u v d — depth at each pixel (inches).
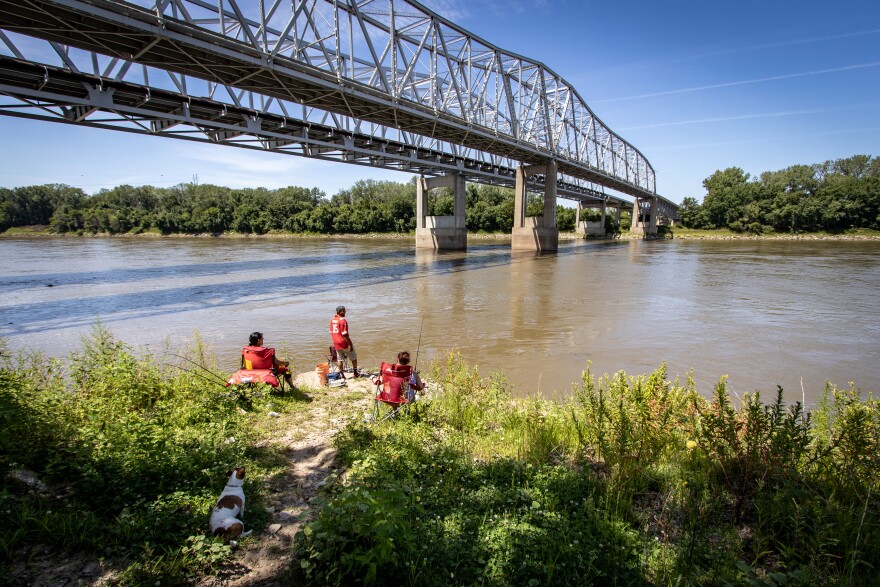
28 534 126.2
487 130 1659.7
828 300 789.2
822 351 468.4
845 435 164.9
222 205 4451.3
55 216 4648.1
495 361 435.5
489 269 1341.0
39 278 1095.0
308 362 434.6
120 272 1232.8
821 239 3730.3
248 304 749.9
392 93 1157.1
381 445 204.4
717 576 119.5
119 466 161.8
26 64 737.0
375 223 3843.5
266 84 991.6
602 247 2679.6
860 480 153.4
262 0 809.5
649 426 192.5
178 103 976.9
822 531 129.7
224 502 142.9
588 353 462.3
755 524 149.7
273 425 238.7
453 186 2273.6
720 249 2453.2
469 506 157.9
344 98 1058.7
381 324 596.7
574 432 225.1
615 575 120.0
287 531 145.3
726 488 167.8
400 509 124.5
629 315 656.4
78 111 911.0
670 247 2684.5
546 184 2231.8
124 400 239.3
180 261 1584.6
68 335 542.6
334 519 124.3
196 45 727.7
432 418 256.2
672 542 138.8
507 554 127.6
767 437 159.2
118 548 125.4
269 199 4655.5
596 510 150.3
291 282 1034.1
